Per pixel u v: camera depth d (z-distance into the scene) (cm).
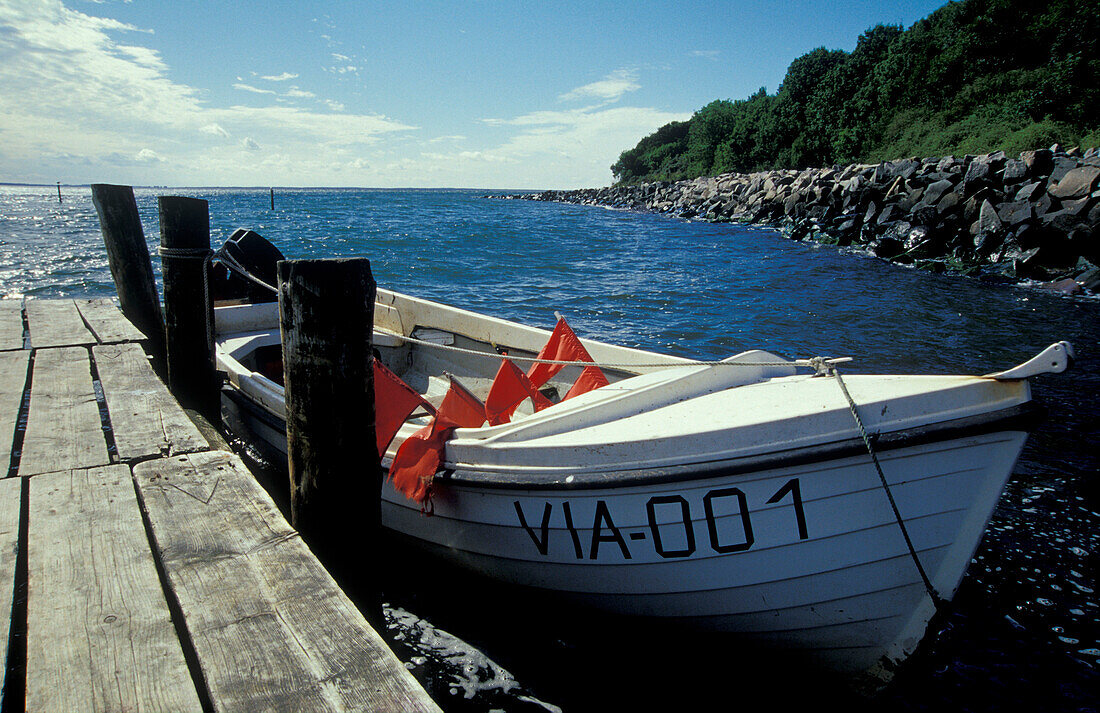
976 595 441
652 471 323
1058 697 359
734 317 1265
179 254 587
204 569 255
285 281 321
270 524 289
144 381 507
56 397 464
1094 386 816
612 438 338
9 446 377
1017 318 1226
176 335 604
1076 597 439
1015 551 486
